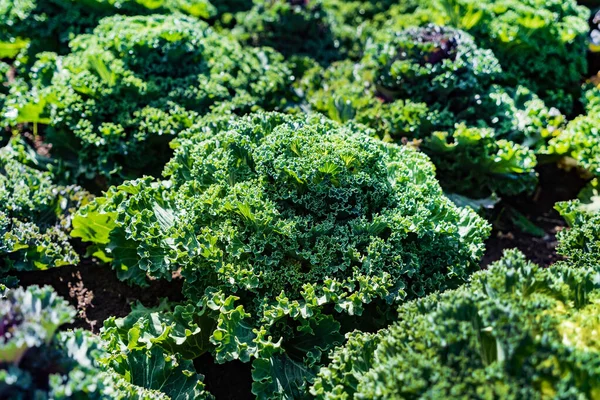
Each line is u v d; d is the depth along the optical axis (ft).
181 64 4.53
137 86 4.36
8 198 4.01
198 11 5.12
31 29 4.75
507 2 4.91
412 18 5.16
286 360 3.64
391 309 3.75
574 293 3.47
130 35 4.44
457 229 3.85
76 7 4.78
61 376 3.14
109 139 4.30
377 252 3.69
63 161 4.42
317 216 3.77
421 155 4.06
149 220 3.80
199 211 3.78
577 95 4.99
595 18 5.17
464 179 4.48
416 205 3.80
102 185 4.52
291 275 3.70
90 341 3.21
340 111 4.60
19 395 3.05
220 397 3.82
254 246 3.71
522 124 4.51
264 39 5.23
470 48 4.53
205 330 3.75
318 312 3.63
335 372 3.41
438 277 3.79
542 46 4.87
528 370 3.09
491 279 3.38
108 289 4.18
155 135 4.32
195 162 3.90
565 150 4.45
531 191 4.53
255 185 3.79
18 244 3.90
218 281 3.75
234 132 3.92
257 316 3.69
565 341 3.22
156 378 3.61
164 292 4.17
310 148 3.73
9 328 3.10
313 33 5.24
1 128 4.57
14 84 4.61
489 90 4.59
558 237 3.95
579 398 3.02
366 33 5.28
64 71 4.45
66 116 4.33
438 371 3.16
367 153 3.77
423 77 4.51
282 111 4.69
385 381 3.23
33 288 3.17
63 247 4.02
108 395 3.22
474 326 3.24
